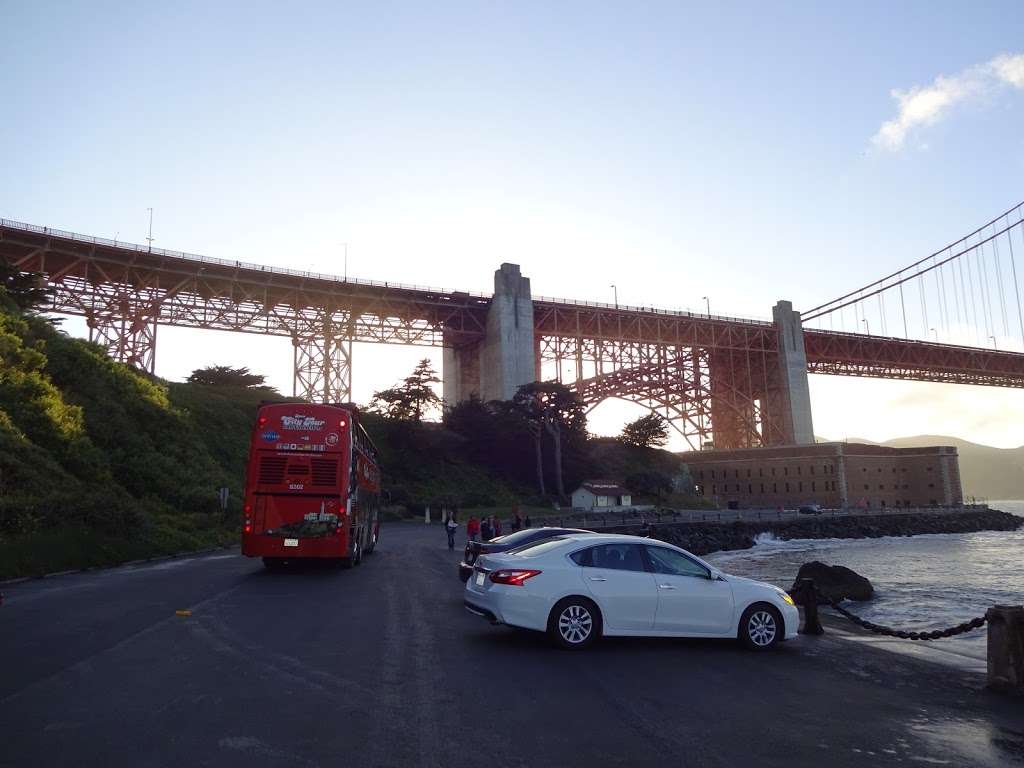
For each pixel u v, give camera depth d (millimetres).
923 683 8320
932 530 87562
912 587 31094
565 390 87188
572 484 90375
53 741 5434
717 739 5953
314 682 7449
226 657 8523
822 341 121250
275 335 82500
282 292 81125
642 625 9586
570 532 15414
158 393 46875
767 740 5965
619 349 105625
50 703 6438
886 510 96625
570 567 9609
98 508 22766
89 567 19219
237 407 65312
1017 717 6898
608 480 93438
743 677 8250
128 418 38312
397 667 8242
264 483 19109
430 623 11500
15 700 6504
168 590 15039
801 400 113875
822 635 11695
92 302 70688
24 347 33750
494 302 93500
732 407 114625
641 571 9781
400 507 67000
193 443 43688
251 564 22328
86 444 29859
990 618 8125
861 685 8102
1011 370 139375
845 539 75250
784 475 108125
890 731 6344
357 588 16219
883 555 54625
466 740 5738
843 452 103688
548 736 5895
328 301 84562
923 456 110250
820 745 5883
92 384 37844
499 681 7711
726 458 115312
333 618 11734
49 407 29422
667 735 6008
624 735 5973
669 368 111688
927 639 10930
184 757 5172
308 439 19422
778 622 10086
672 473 108250
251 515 18922
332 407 19828
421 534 46844
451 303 92625
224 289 78312
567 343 102312
